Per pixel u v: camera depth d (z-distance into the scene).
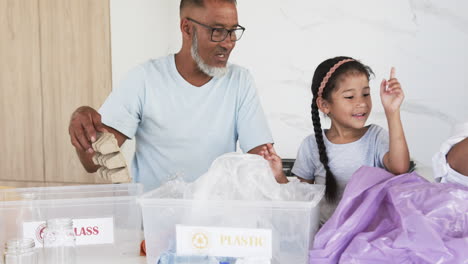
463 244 0.85
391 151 1.28
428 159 3.10
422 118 3.10
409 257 0.88
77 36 2.83
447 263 0.85
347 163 1.38
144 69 1.73
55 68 2.84
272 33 3.32
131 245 1.12
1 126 2.87
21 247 0.89
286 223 0.96
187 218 0.99
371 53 3.15
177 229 0.99
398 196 0.95
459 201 0.92
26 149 2.87
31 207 1.07
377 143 1.37
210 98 1.73
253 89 1.75
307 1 3.23
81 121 1.29
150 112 1.73
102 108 1.72
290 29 3.28
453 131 1.12
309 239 0.96
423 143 3.11
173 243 1.00
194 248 0.99
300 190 1.11
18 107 2.86
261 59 3.35
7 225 1.06
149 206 1.00
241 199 0.98
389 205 0.98
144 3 3.23
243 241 0.97
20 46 2.83
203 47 1.66
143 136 1.77
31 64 2.83
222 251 0.98
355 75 1.35
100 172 1.23
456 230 0.90
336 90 1.36
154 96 1.72
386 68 3.13
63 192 1.12
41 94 2.85
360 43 3.16
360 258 0.90
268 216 0.96
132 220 1.12
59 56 2.83
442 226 0.90
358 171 1.03
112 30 2.87
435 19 3.01
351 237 0.95
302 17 3.25
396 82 1.27
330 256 0.93
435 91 3.06
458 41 2.99
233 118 1.75
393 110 1.26
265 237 0.96
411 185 0.98
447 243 0.86
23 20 2.82
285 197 1.02
